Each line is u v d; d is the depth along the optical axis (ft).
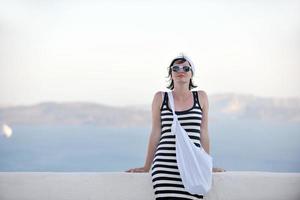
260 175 11.37
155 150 11.33
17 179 11.19
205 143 11.25
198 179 10.35
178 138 10.58
